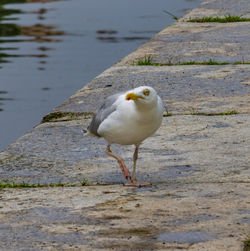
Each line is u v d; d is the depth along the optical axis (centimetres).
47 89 1742
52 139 1264
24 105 1625
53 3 3041
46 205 930
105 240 802
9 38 2309
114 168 1102
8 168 1111
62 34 2358
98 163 1127
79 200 948
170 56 1858
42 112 1574
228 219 852
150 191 979
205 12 2494
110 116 971
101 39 2275
